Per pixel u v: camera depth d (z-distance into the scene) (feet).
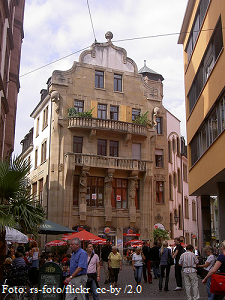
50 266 32.78
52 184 111.14
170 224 133.69
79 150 116.16
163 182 128.77
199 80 70.28
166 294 45.09
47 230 53.57
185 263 38.04
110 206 114.32
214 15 58.23
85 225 111.55
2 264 35.88
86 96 120.37
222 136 53.42
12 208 35.55
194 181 76.69
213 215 225.76
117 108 125.08
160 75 148.77
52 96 114.93
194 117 74.69
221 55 53.67
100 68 124.36
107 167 114.21
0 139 69.62
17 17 84.43
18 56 84.02
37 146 134.51
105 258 57.72
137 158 123.65
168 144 140.67
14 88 82.12
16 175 35.58
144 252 57.57
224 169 53.31
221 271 25.36
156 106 131.13
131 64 130.41
